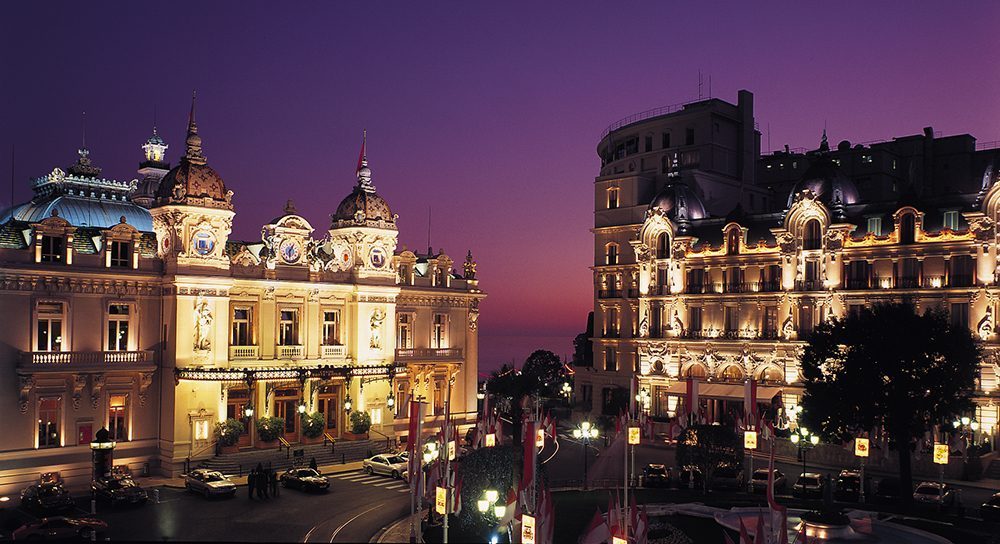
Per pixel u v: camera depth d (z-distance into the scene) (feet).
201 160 223.92
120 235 209.36
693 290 297.53
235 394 225.97
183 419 211.20
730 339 284.61
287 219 238.89
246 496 187.73
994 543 147.02
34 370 191.42
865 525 149.89
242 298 227.81
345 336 250.78
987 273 237.25
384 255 257.96
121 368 206.08
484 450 151.33
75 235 210.38
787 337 270.67
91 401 202.18
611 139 421.18
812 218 269.85
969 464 214.07
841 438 199.00
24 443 192.24
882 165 377.50
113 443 190.60
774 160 416.05
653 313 309.22
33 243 195.31
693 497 187.83
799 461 235.40
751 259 284.61
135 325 211.82
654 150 390.83
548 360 465.47
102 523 149.69
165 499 184.14
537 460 153.69
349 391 247.50
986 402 234.17
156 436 213.66
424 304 273.54
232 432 216.74
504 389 346.95
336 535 154.10
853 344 198.90
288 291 237.66
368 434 248.11
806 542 130.72
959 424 219.41
